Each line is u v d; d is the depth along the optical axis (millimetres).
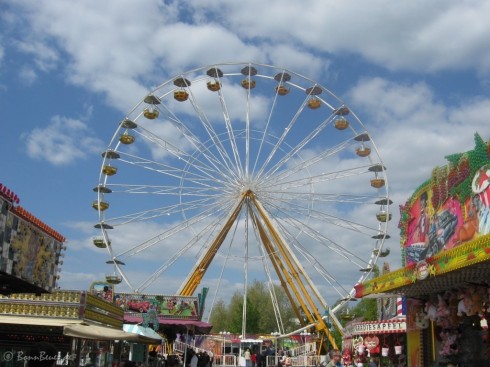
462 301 13844
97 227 36062
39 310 15383
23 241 10086
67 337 16031
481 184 12711
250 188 36750
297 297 36750
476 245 10461
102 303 17625
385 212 37844
